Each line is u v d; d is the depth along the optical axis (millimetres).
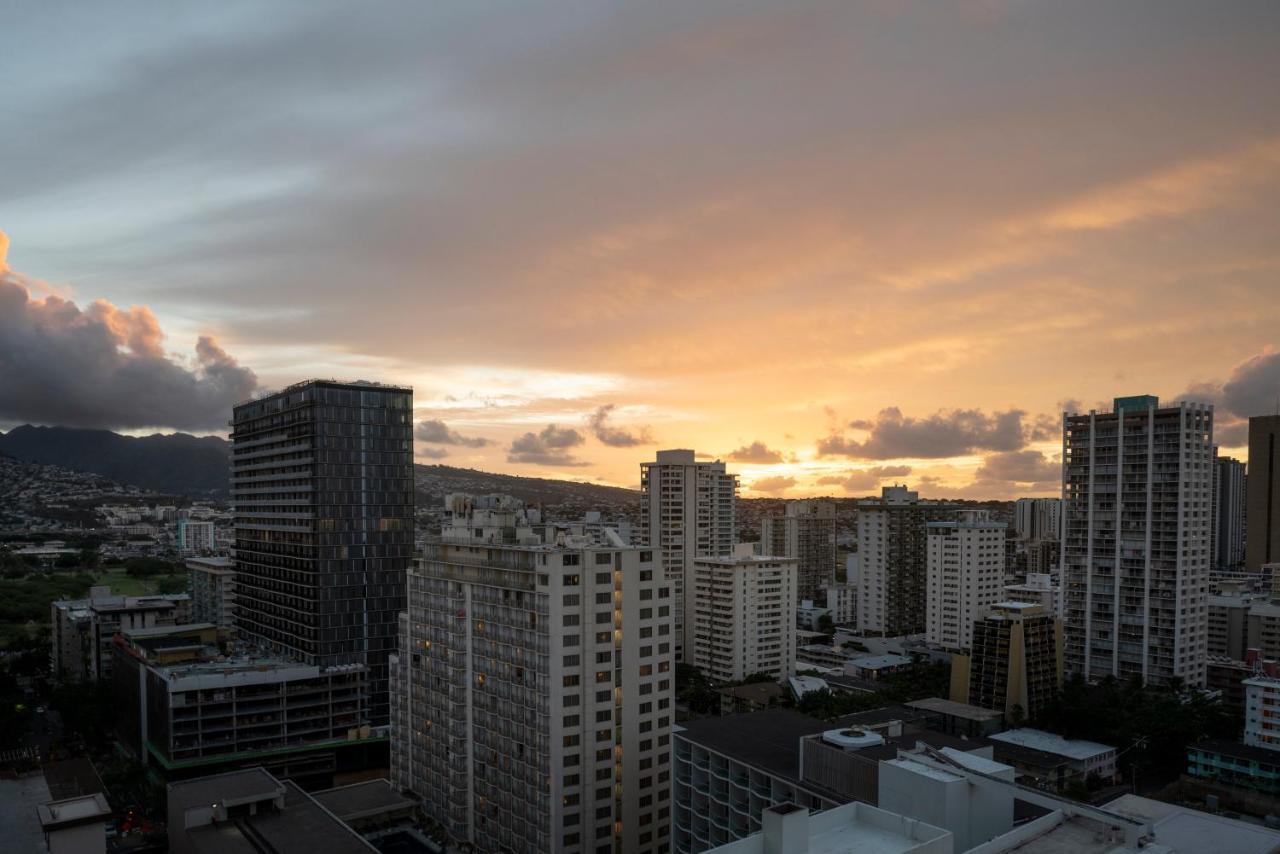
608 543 160875
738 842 76750
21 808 124688
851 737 111562
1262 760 183250
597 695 146250
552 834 142125
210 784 150375
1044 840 78688
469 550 168375
